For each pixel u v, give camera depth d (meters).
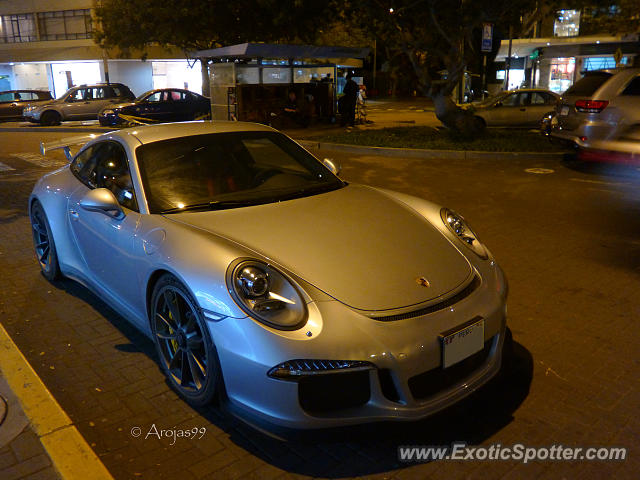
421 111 29.95
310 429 2.46
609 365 3.39
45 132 20.17
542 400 3.04
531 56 34.03
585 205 7.38
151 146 3.71
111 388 3.19
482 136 13.95
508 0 13.16
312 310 2.53
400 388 2.49
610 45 30.05
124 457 2.62
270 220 3.19
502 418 2.89
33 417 2.87
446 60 14.27
